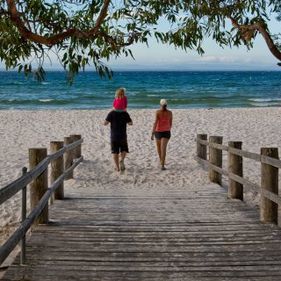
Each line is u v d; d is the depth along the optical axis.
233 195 9.23
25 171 5.12
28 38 4.84
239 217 7.68
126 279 5.00
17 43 5.13
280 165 6.31
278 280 4.95
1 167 13.52
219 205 8.69
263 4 6.58
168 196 9.63
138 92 56.72
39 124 24.25
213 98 47.38
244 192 10.56
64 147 9.07
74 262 5.49
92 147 17.22
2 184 11.41
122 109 12.77
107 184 11.41
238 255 5.75
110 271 5.23
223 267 5.35
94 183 11.49
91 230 6.86
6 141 18.78
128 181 11.78
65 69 5.17
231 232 6.75
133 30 5.78
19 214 8.93
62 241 6.29
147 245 6.17
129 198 9.45
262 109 32.41
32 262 5.47
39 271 5.20
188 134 20.41
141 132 20.98
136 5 6.00
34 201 6.99
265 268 5.31
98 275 5.11
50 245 6.11
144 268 5.33
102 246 6.10
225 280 4.96
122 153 12.84
